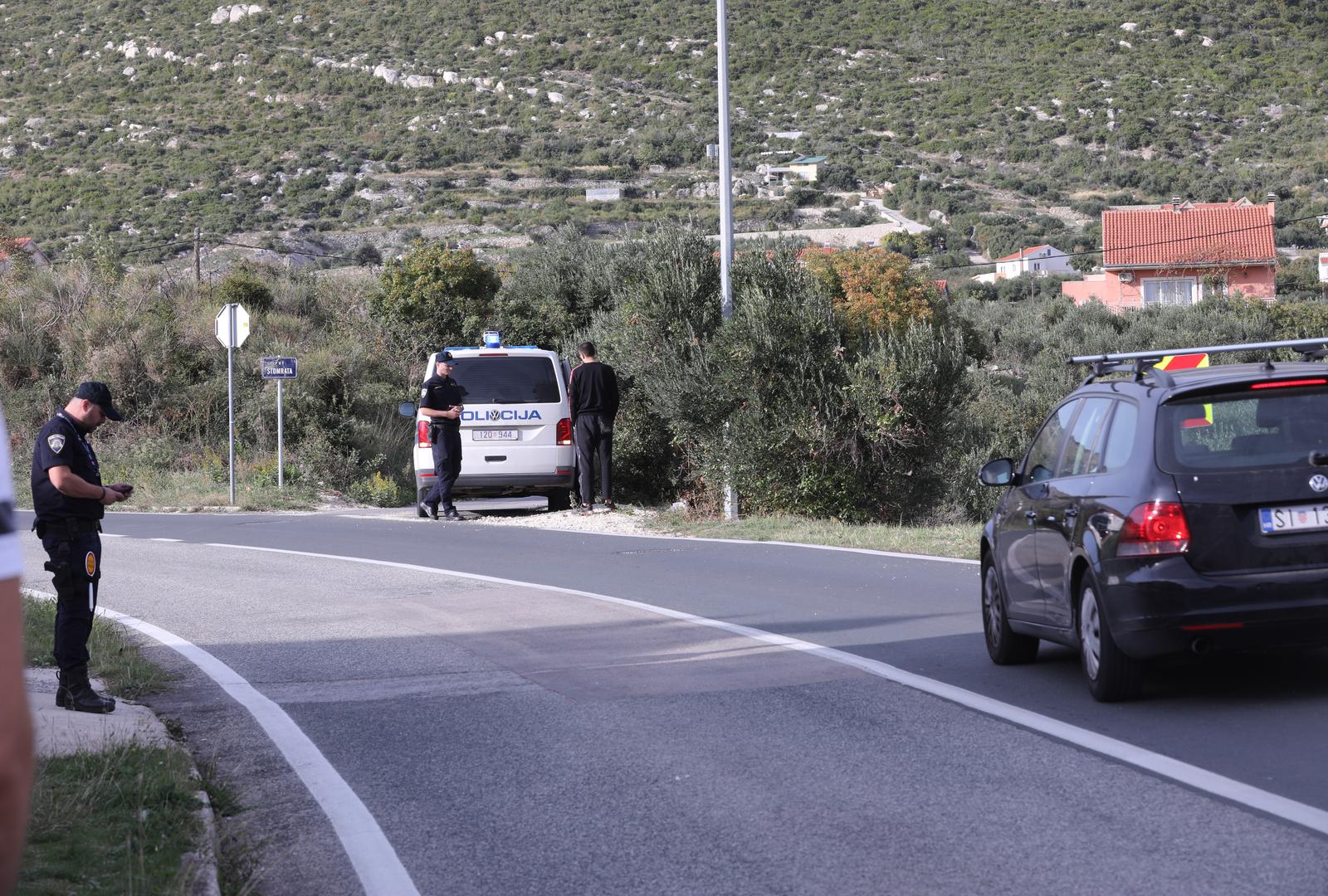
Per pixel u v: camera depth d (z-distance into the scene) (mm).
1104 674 11234
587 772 9852
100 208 156250
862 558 21844
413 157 197000
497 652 14711
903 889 7191
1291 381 11109
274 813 9180
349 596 19203
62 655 11797
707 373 29828
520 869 7840
